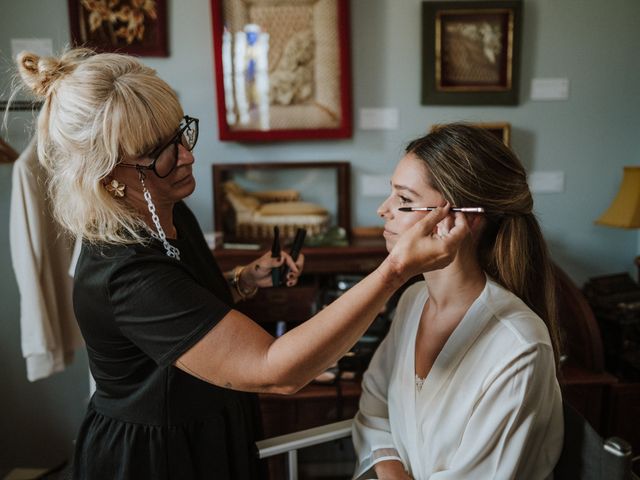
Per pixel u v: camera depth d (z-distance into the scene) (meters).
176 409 0.86
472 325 0.90
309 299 1.74
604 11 1.87
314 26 1.84
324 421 1.57
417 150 0.92
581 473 0.85
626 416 1.62
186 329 0.72
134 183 0.82
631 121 1.95
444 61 1.88
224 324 0.72
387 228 0.94
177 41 1.87
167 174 0.83
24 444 2.14
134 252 0.78
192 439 0.89
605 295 1.81
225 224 1.95
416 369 1.00
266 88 1.87
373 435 1.06
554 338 1.01
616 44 1.89
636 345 1.72
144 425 0.87
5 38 1.84
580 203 2.01
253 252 1.72
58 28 1.85
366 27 1.88
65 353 1.74
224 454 0.92
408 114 1.93
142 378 0.86
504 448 0.81
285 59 1.85
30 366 1.63
